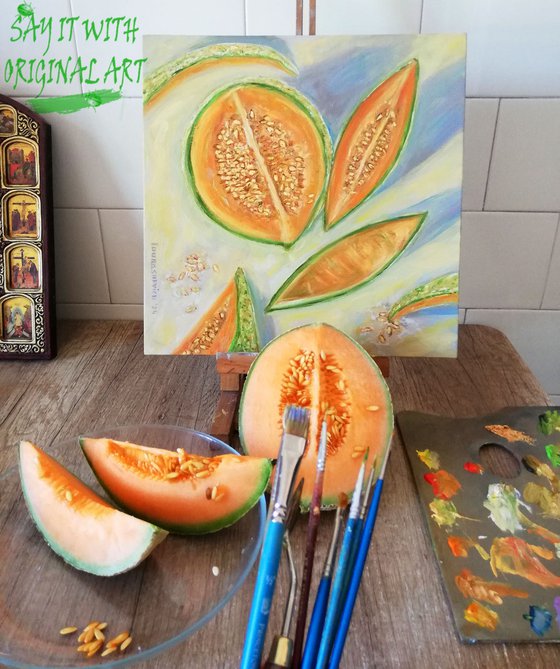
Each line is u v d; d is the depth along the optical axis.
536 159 0.74
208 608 0.42
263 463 0.48
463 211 0.78
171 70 0.57
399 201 0.59
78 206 0.78
